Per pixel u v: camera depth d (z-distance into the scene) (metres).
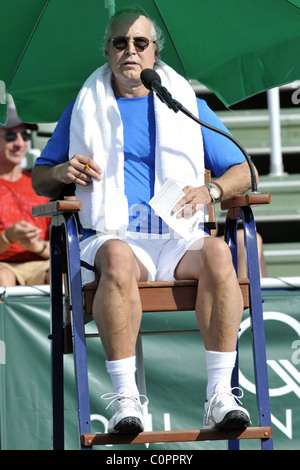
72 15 14.19
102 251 10.65
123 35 12.20
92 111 12.23
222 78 14.77
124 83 12.35
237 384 12.62
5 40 14.27
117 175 11.94
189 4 14.05
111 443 9.94
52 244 11.80
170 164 12.01
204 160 12.65
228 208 11.80
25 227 17.28
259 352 10.95
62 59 14.60
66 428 13.80
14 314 13.67
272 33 13.98
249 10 13.65
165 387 13.95
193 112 12.34
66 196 12.98
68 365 13.88
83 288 10.73
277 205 21.89
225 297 10.71
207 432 10.16
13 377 13.58
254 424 13.89
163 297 10.91
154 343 14.00
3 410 13.53
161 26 14.55
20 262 17.61
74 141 12.27
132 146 12.23
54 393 11.68
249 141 23.56
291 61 14.04
